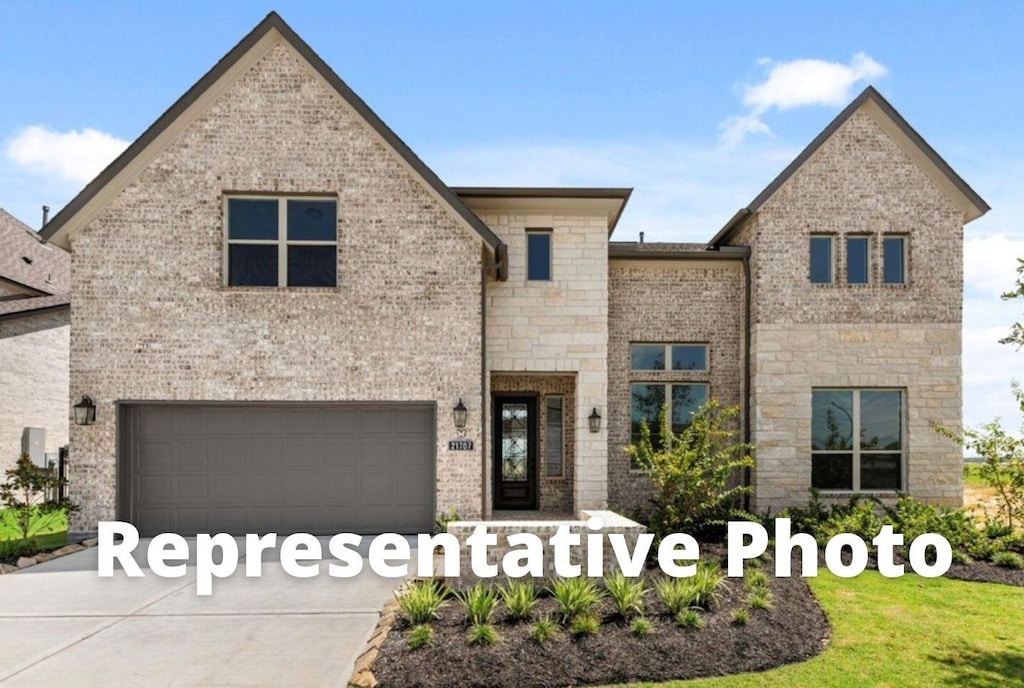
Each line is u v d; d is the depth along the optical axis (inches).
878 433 575.8
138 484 501.4
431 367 509.0
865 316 573.3
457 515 500.4
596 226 568.1
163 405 500.7
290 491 509.7
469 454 506.9
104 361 493.4
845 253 576.7
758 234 577.0
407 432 516.1
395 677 244.1
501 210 565.9
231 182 503.8
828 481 569.6
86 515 486.3
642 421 599.5
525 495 621.3
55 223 488.7
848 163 578.6
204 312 499.2
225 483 506.3
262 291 502.9
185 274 499.2
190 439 506.0
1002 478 472.4
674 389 611.2
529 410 622.5
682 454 486.3
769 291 572.7
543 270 574.2
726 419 576.7
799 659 272.8
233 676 249.8
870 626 312.7
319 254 513.7
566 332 561.9
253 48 504.7
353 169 510.9
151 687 240.1
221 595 350.9
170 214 500.4
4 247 872.3
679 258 594.6
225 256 507.8
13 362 737.6
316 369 503.8
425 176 505.7
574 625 283.4
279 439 510.3
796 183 577.6
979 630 310.2
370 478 513.3
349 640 286.4
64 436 816.3
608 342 602.2
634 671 253.4
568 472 612.1
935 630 309.3
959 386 570.9
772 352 569.9
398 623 289.9
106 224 497.4
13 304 783.1
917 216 577.3
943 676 258.5
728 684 246.8
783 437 565.9
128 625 305.7
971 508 508.1
